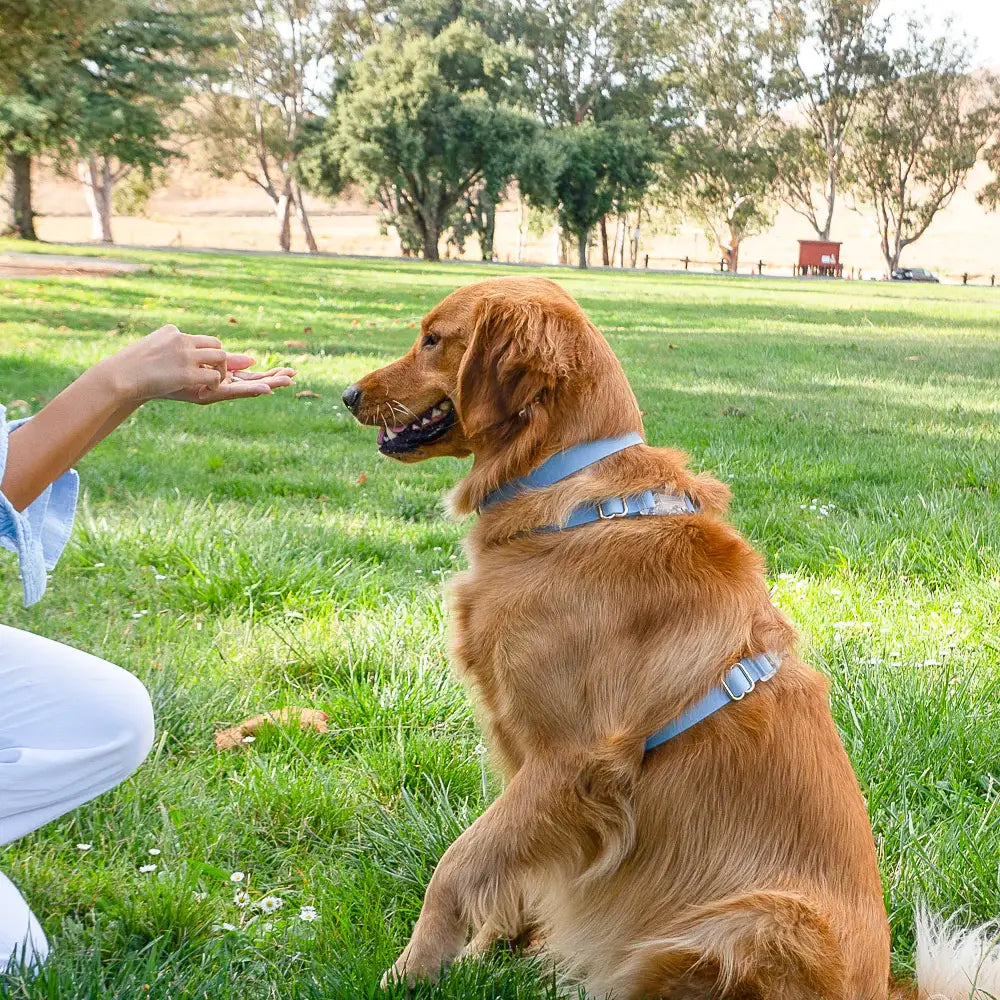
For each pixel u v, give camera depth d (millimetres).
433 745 3508
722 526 2639
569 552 2500
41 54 27828
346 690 3895
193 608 4551
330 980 2416
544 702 2426
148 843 2932
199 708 3625
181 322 14898
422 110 50688
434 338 3043
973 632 4531
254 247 84062
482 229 62844
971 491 6965
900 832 3070
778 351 16062
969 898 2879
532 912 2791
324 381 10523
